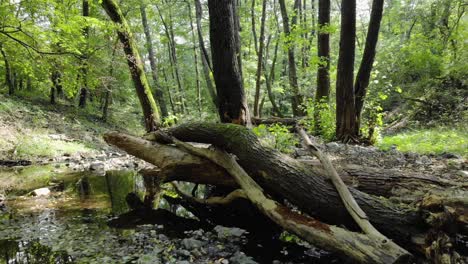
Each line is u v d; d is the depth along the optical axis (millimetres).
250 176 4152
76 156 10586
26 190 6270
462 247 3117
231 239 3857
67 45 8656
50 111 15508
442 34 16047
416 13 18297
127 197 5895
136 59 9656
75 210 5094
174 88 22062
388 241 2754
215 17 5777
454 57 14336
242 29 18062
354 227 3328
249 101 19891
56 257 3363
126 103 22953
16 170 8203
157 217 4789
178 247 3604
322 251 3494
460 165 5738
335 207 3385
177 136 5234
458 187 3686
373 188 4016
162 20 19594
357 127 9062
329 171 3594
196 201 5332
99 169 8812
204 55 14562
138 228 4273
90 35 13086
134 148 5391
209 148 4809
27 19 8375
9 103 13156
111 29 9531
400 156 6715
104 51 10562
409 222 3002
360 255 2781
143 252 3488
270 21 17719
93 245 3680
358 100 9062
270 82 18109
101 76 10188
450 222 2650
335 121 9594
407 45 15711
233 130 4332
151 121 9820
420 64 14258
